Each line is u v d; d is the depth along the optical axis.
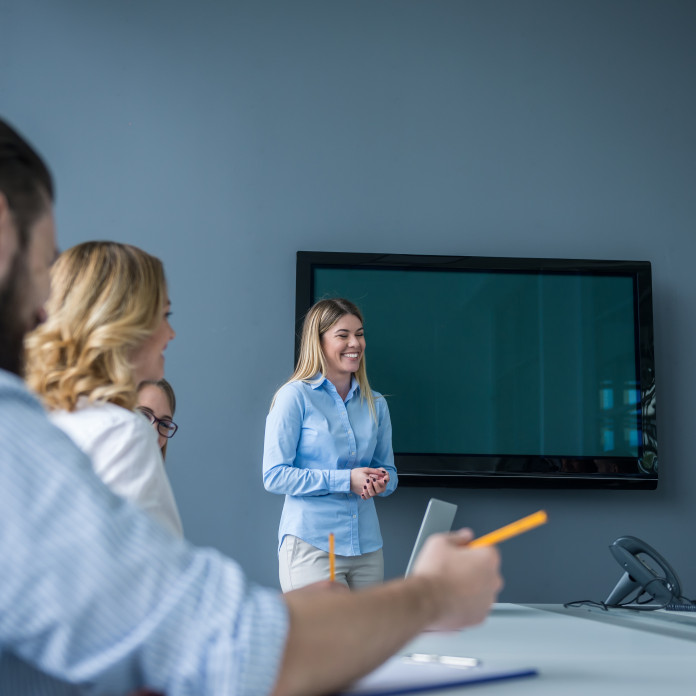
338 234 3.38
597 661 0.94
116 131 3.32
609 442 3.32
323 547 2.64
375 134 3.44
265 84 3.41
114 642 0.44
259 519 3.19
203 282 3.29
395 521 3.27
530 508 3.34
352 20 3.48
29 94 3.29
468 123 3.49
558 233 3.48
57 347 0.95
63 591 0.43
